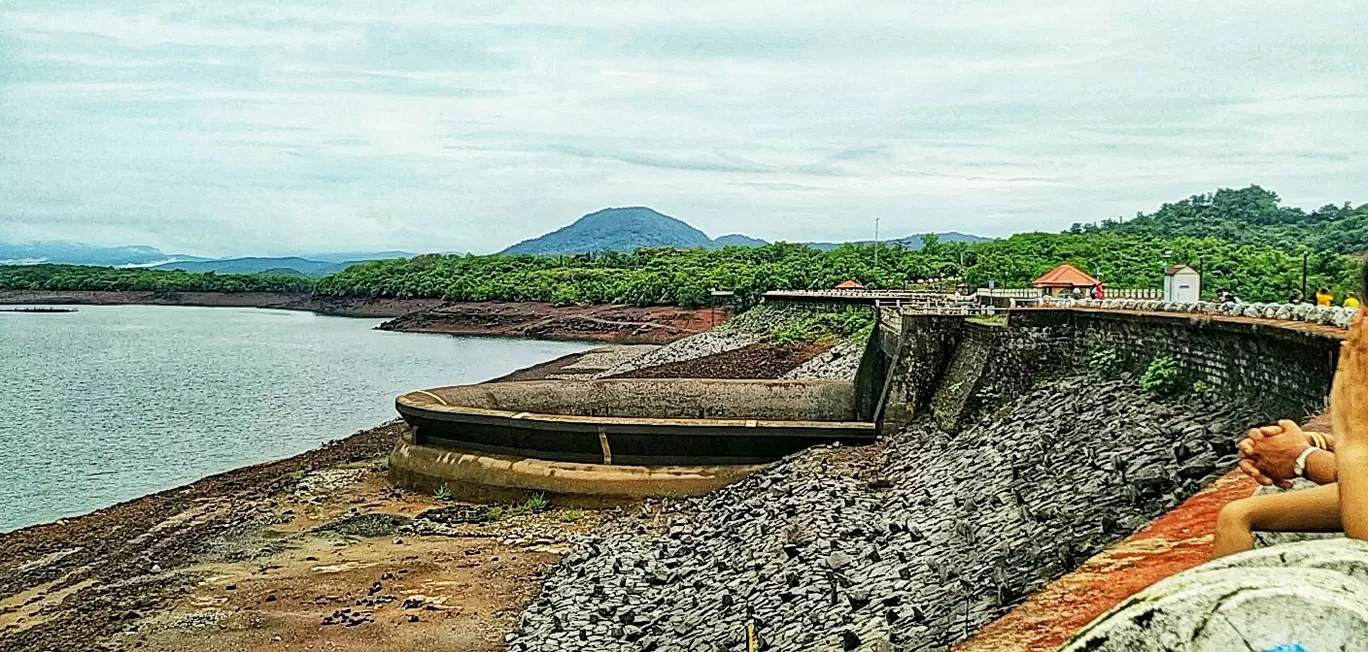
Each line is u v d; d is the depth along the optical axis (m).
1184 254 84.81
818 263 142.50
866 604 18.80
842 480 29.55
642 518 32.22
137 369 95.56
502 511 35.03
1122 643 3.29
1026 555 17.81
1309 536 4.84
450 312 169.75
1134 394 24.95
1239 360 21.20
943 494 25.05
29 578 29.75
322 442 55.62
